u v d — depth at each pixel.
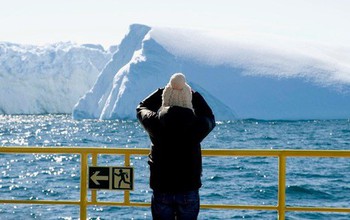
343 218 25.02
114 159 57.56
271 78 160.88
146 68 157.12
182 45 166.88
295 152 6.59
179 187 5.64
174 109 5.55
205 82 159.12
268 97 157.75
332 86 160.38
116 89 162.12
